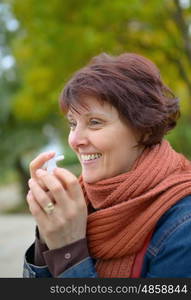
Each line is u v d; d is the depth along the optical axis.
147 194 1.43
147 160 1.50
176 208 1.45
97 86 1.45
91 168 1.52
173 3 7.95
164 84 1.59
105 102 1.47
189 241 1.39
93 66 1.51
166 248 1.41
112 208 1.45
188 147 11.84
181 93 10.50
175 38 8.35
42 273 1.57
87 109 1.48
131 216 1.46
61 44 8.25
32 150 18.50
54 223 1.44
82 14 7.79
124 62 1.50
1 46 16.41
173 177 1.49
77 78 1.50
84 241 1.47
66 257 1.45
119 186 1.47
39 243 1.57
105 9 7.66
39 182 1.46
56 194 1.42
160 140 1.56
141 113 1.47
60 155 1.50
